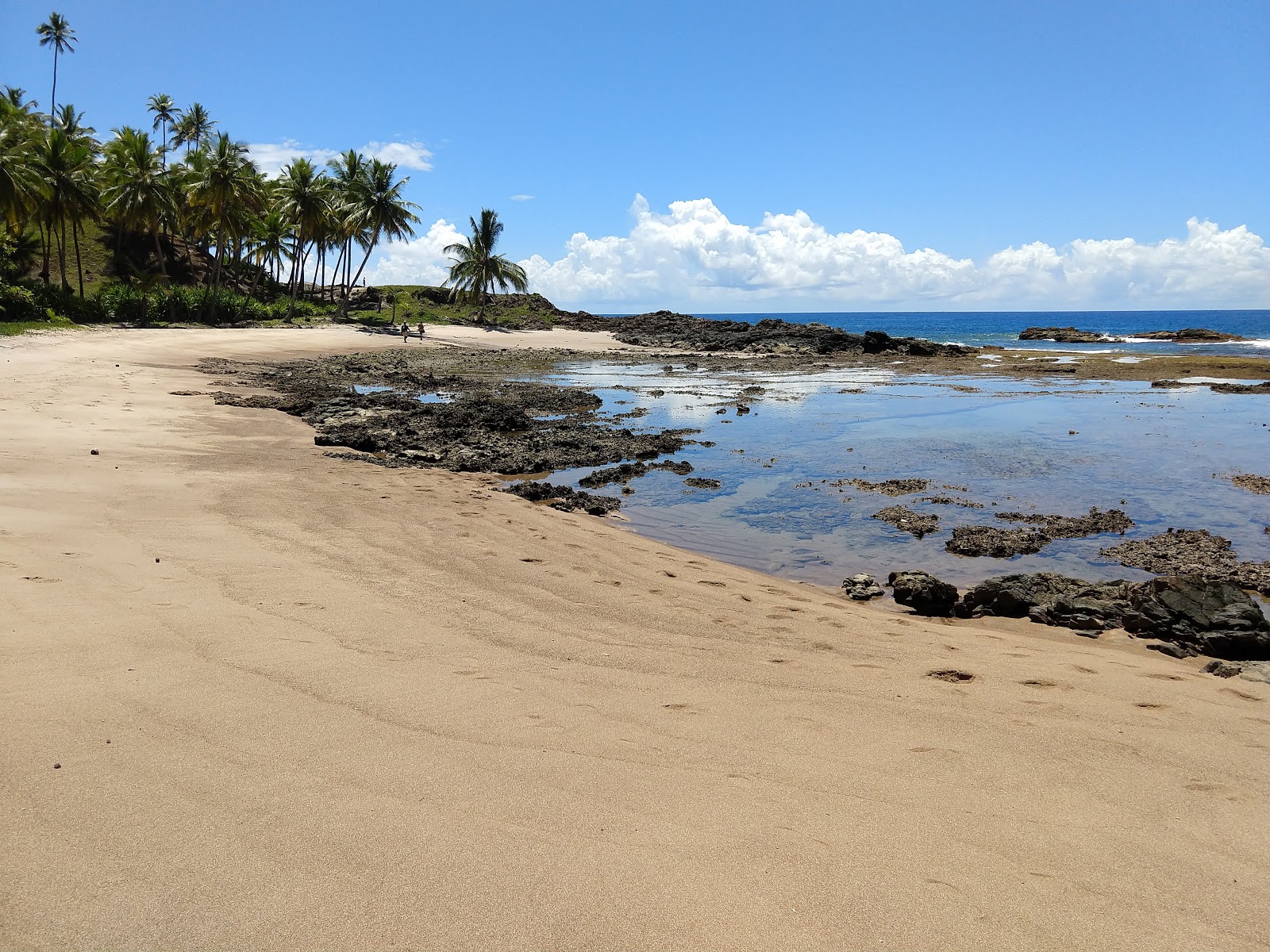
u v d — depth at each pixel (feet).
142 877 10.34
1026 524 42.73
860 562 36.32
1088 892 11.20
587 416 84.02
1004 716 18.02
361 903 10.09
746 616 25.46
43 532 27.30
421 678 18.04
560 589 26.58
